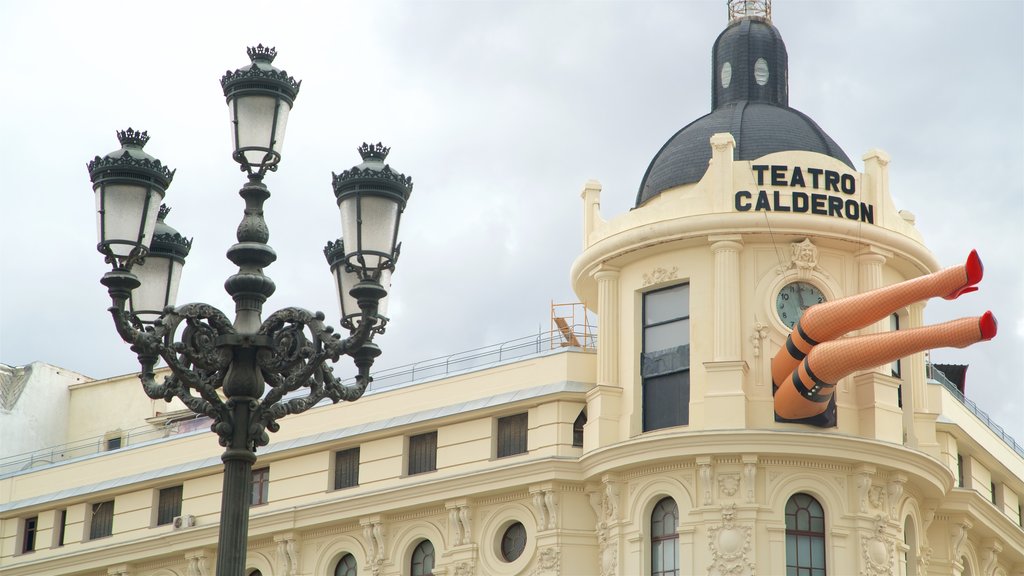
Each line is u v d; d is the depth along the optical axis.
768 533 56.62
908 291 52.47
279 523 67.00
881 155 61.62
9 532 76.94
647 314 61.28
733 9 68.19
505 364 63.97
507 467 61.59
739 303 59.09
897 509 59.22
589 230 64.12
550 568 60.19
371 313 27.47
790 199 59.56
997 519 68.69
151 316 29.73
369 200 27.53
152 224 27.41
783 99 66.19
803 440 57.00
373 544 64.81
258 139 28.02
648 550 58.38
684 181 62.53
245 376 27.25
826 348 54.59
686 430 57.75
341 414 67.62
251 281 27.91
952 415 67.00
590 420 60.81
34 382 87.75
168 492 73.31
